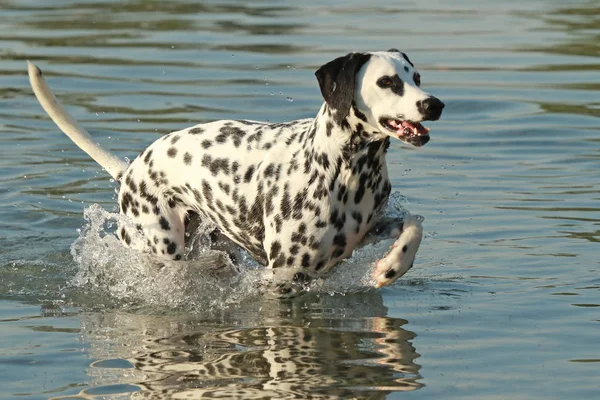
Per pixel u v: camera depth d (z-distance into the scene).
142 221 12.16
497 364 9.44
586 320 10.55
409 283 11.98
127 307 11.52
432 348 9.90
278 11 30.03
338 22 27.86
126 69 22.81
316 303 11.44
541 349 9.80
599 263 12.34
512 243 13.20
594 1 31.41
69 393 8.89
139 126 18.62
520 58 23.72
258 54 24.03
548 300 11.21
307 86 21.06
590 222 13.88
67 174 16.72
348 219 10.88
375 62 10.45
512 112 19.66
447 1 31.70
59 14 29.67
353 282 11.70
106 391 8.93
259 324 10.79
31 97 20.86
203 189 11.65
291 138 11.27
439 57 23.66
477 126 18.88
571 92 20.97
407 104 10.22
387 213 11.26
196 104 19.95
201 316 11.13
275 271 11.20
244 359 9.70
